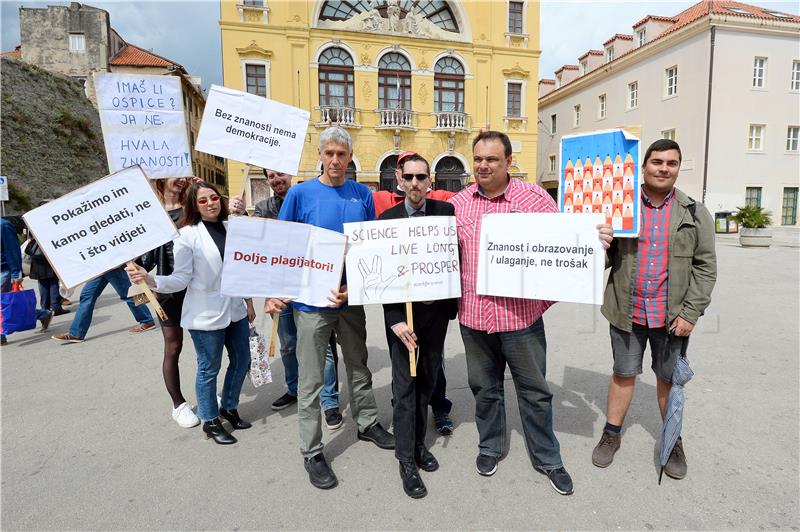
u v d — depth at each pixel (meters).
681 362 2.48
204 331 2.84
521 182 2.54
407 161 2.54
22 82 19.20
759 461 2.62
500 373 2.64
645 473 2.55
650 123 23.34
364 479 2.56
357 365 2.88
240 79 18.12
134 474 2.60
